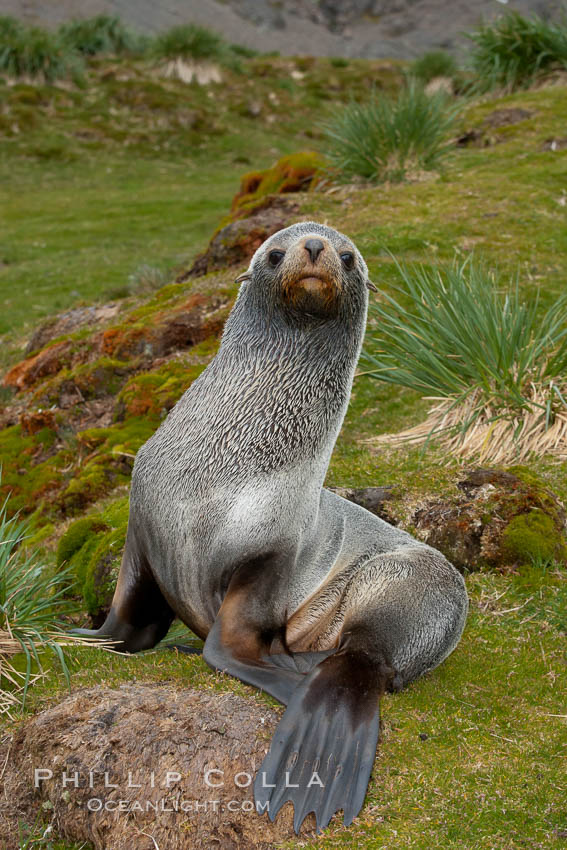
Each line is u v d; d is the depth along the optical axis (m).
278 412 4.45
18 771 4.16
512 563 5.98
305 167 15.02
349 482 7.11
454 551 6.06
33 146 27.61
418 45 64.19
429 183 14.28
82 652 5.00
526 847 3.52
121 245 19.81
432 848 3.53
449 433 7.97
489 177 14.40
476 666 4.87
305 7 68.00
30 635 5.09
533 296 10.45
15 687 4.75
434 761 4.02
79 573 6.29
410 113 14.48
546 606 5.49
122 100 30.80
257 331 4.54
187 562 4.46
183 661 4.64
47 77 31.08
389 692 4.49
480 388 8.19
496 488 6.34
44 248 19.83
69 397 10.09
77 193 24.59
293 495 4.43
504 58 20.52
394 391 9.20
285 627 4.55
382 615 4.50
